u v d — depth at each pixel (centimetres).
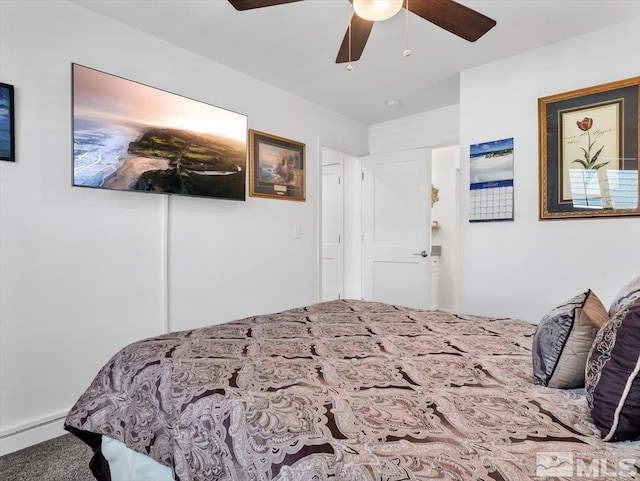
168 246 249
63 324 200
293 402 87
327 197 505
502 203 265
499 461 63
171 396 100
